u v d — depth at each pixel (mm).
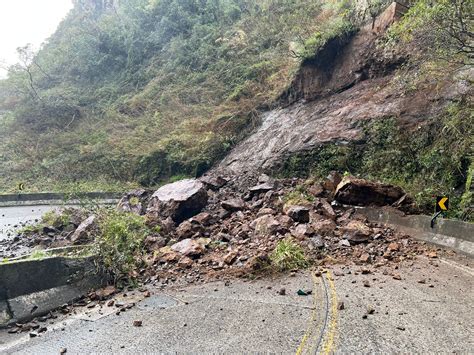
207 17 29281
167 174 19594
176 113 22953
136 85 29406
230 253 7367
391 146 11242
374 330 4031
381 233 8227
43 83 35031
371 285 5547
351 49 14984
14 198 17891
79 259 6023
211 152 18406
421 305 4707
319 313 4582
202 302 5348
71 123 27859
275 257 6840
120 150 22484
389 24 13273
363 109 12969
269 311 4777
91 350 4008
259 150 16125
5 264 5012
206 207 11789
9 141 26250
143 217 10008
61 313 5184
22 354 3990
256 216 10180
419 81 11492
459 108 9555
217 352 3756
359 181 10133
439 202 7730
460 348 3584
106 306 5426
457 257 6750
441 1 7309
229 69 23016
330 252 7422
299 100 17109
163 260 7484
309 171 13203
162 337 4215
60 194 18609
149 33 32156
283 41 21609
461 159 8977
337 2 17875
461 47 7758
